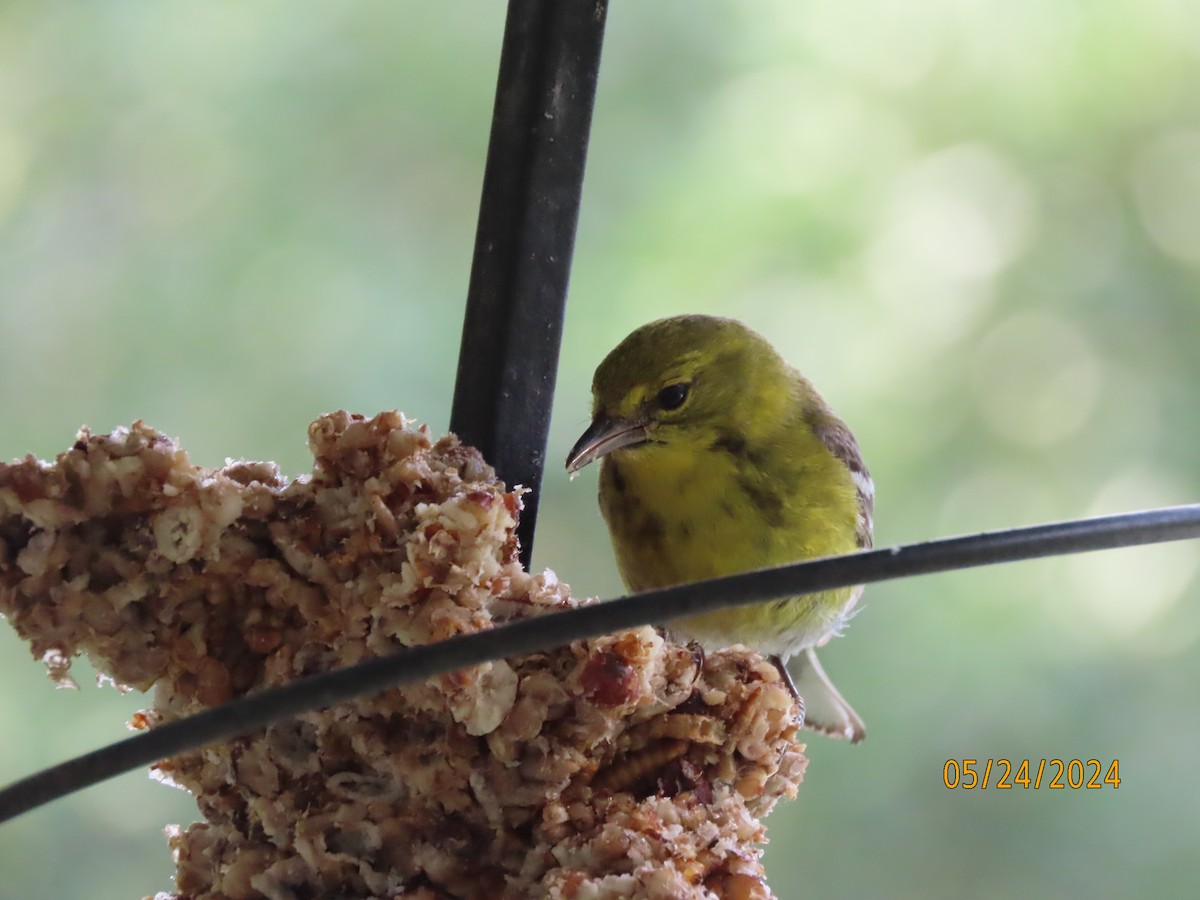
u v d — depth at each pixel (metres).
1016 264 13.17
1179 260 13.14
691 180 13.16
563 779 5.09
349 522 5.12
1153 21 13.27
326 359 12.88
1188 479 12.63
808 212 13.10
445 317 13.13
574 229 5.98
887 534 12.61
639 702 5.17
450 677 4.88
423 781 5.11
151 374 13.05
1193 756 11.88
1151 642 12.17
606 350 12.77
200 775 5.51
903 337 13.02
